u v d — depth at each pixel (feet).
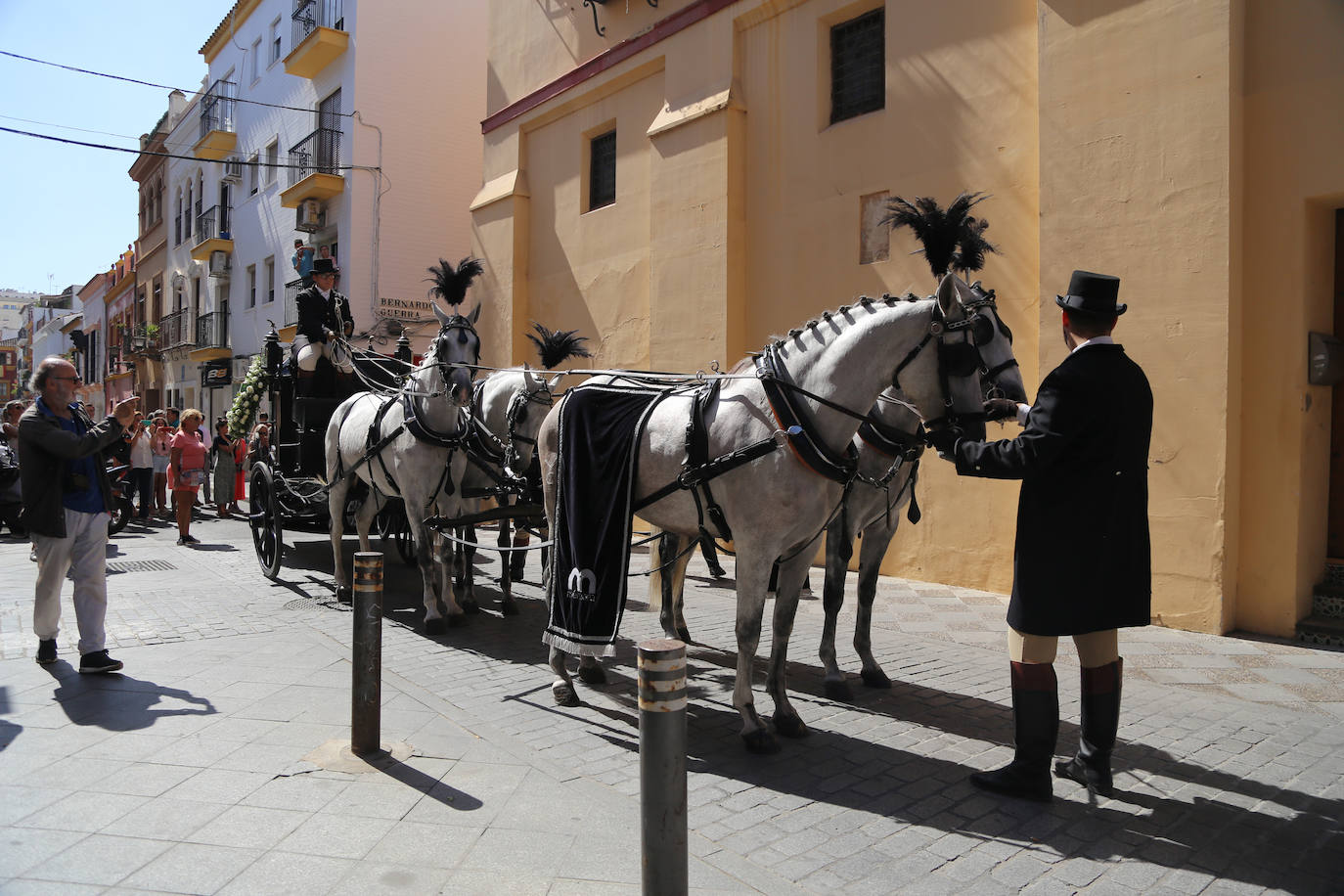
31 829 10.91
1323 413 22.94
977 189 28.12
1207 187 22.33
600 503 15.08
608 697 17.06
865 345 13.37
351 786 12.42
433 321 63.77
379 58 62.18
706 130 36.06
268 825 11.16
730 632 23.02
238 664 18.76
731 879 10.05
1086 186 24.67
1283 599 21.95
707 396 14.84
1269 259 22.29
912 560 30.01
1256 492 22.47
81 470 17.57
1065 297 12.24
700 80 36.99
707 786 12.77
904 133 30.14
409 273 63.46
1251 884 10.01
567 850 10.61
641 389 16.20
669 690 8.70
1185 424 22.77
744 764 13.65
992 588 27.66
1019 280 27.20
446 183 65.31
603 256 43.01
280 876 9.85
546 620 23.98
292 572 31.09
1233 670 18.94
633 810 11.83
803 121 33.58
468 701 16.63
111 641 20.72
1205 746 14.37
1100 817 11.76
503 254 48.73
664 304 38.01
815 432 13.61
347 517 29.14
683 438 14.62
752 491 13.82
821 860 10.53
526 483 21.91
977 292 12.89
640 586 30.07
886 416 17.17
